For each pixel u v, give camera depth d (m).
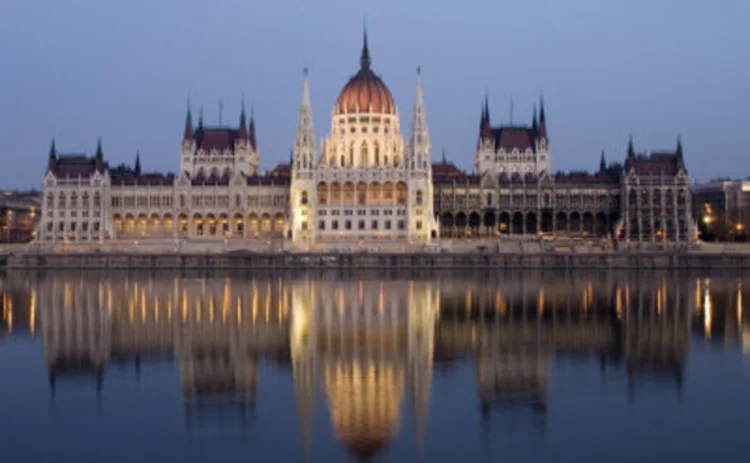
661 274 199.12
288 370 76.62
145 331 100.69
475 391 68.38
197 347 88.94
